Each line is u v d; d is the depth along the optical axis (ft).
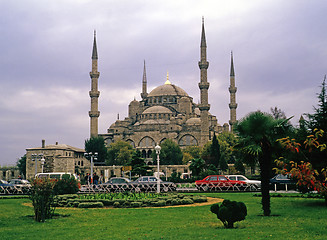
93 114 583.17
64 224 74.84
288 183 151.12
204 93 554.87
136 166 323.98
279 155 83.35
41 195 79.92
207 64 556.10
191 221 74.95
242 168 300.61
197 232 63.16
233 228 65.77
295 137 90.99
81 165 465.88
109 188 160.86
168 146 544.21
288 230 63.00
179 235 61.36
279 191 149.89
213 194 139.64
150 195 117.60
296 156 91.91
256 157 83.92
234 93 632.38
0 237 62.49
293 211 85.46
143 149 637.71
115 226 71.61
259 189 155.12
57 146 436.35
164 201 101.35
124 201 102.27
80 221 78.28
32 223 76.33
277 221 71.87
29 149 413.18
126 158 539.29
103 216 84.53
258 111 78.74
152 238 59.77
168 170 448.65
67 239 60.59
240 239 56.85
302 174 74.74
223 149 524.93
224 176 161.68
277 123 77.87
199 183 160.76
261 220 73.31
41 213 79.10
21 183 203.21
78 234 64.44
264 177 79.41
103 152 530.68
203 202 108.58
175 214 84.69
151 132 652.07
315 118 94.94
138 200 103.19
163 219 78.23
